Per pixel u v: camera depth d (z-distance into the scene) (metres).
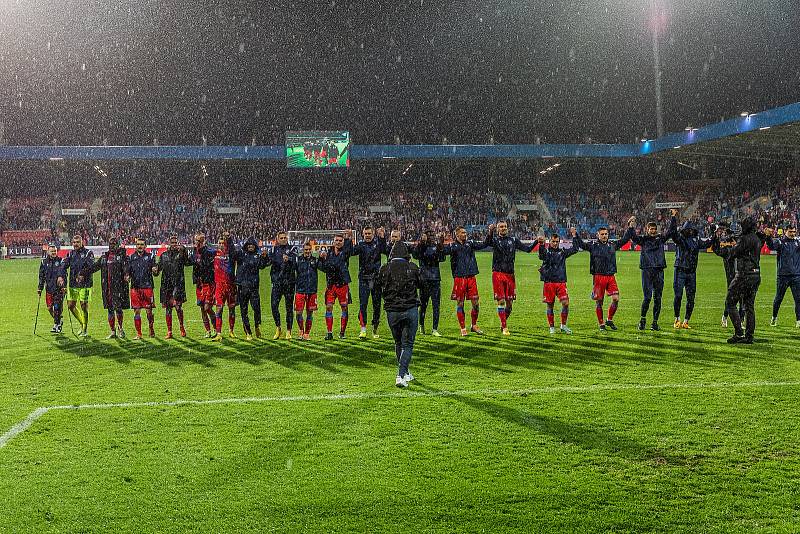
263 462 5.10
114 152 45.53
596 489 4.57
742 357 8.90
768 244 11.38
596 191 54.09
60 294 12.24
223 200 51.28
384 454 5.24
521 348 9.81
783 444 5.37
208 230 47.09
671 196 51.00
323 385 7.59
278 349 10.15
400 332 7.76
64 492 4.62
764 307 13.99
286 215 49.62
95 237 45.44
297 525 4.12
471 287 11.13
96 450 5.42
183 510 4.33
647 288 11.28
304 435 5.71
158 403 6.86
